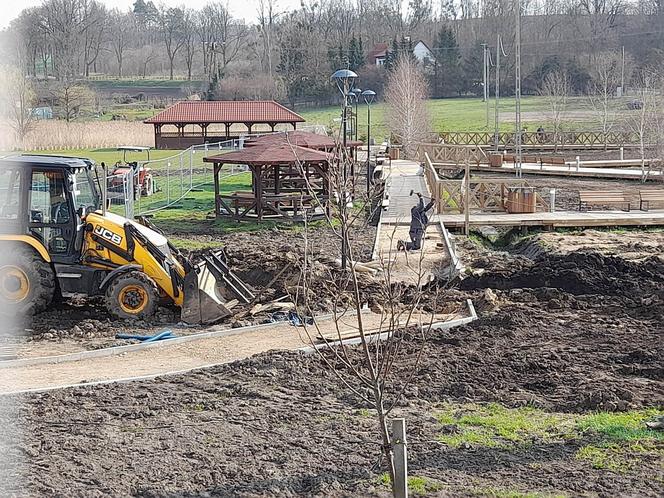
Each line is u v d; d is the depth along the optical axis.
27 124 59.38
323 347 13.40
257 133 65.94
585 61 96.06
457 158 50.84
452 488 7.83
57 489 7.79
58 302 16.98
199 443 9.16
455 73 104.38
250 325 15.47
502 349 13.20
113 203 34.31
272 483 8.02
